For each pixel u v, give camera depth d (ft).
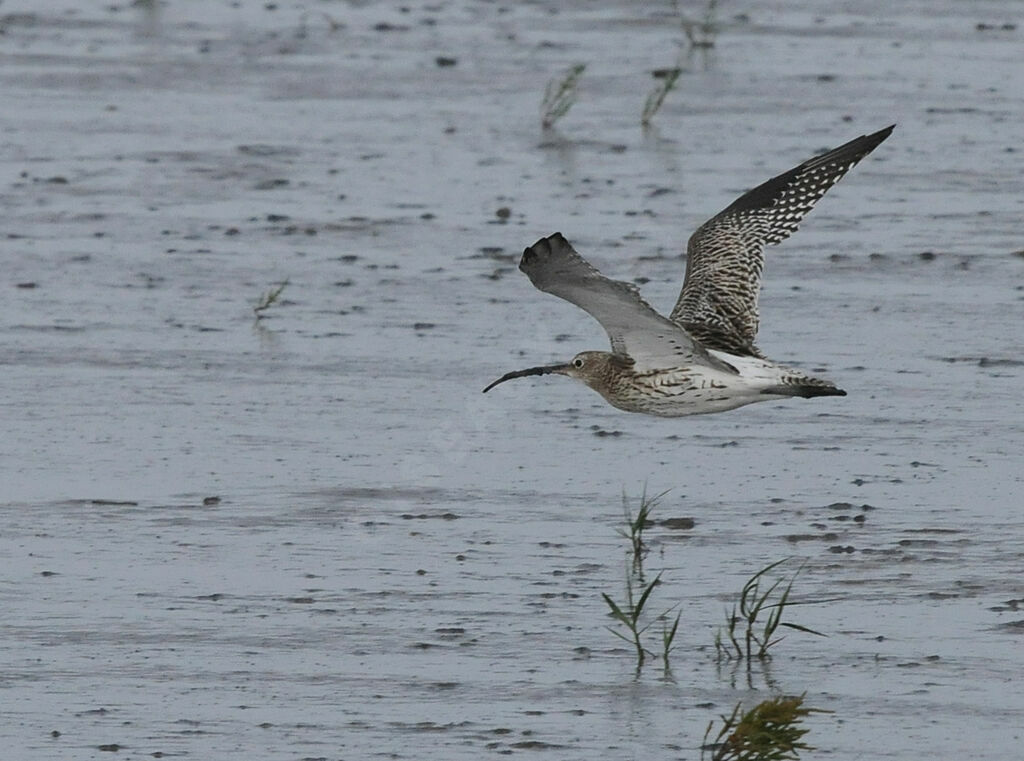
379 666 37.55
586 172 74.95
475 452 49.39
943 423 51.11
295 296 61.77
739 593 40.96
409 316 60.03
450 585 41.34
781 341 57.41
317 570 42.14
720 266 40.01
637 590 41.09
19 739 34.55
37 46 95.50
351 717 35.42
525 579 41.70
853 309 60.18
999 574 41.57
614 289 32.45
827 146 77.97
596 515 45.34
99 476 47.60
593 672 37.35
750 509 45.55
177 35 98.32
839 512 45.24
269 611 40.01
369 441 50.14
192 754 33.94
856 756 33.88
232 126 81.82
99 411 52.01
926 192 72.43
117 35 98.12
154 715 35.58
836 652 38.14
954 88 87.20
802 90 86.84
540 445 50.01
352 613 39.91
